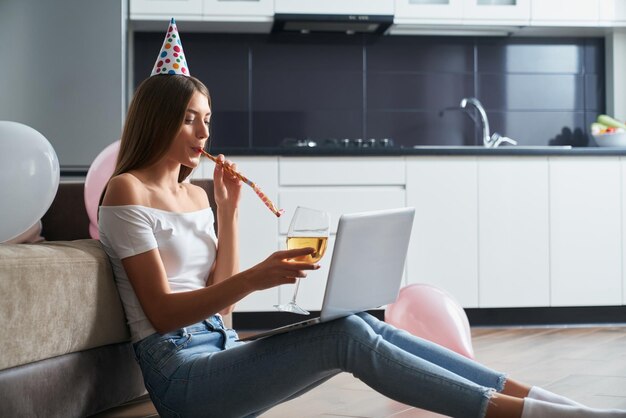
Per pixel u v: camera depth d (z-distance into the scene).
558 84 5.03
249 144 4.86
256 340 1.69
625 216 4.33
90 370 1.91
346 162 4.17
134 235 1.77
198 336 1.80
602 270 4.31
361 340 1.59
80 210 2.62
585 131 5.03
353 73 4.92
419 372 1.56
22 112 4.18
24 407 1.69
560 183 4.29
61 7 4.18
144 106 1.86
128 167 1.88
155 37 4.75
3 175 2.05
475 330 4.18
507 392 1.69
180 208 1.91
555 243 4.29
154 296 1.74
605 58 5.02
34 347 1.71
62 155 4.19
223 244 2.01
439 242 4.23
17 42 4.17
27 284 1.68
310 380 1.65
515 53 5.00
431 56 4.97
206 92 1.91
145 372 1.78
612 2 4.66
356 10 4.52
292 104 4.89
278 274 1.62
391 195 4.20
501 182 4.25
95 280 1.88
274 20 4.47
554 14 4.64
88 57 4.20
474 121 4.97
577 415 1.50
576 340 3.79
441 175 4.22
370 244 1.63
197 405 1.68
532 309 4.34
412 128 4.96
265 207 4.12
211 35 4.82
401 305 2.96
